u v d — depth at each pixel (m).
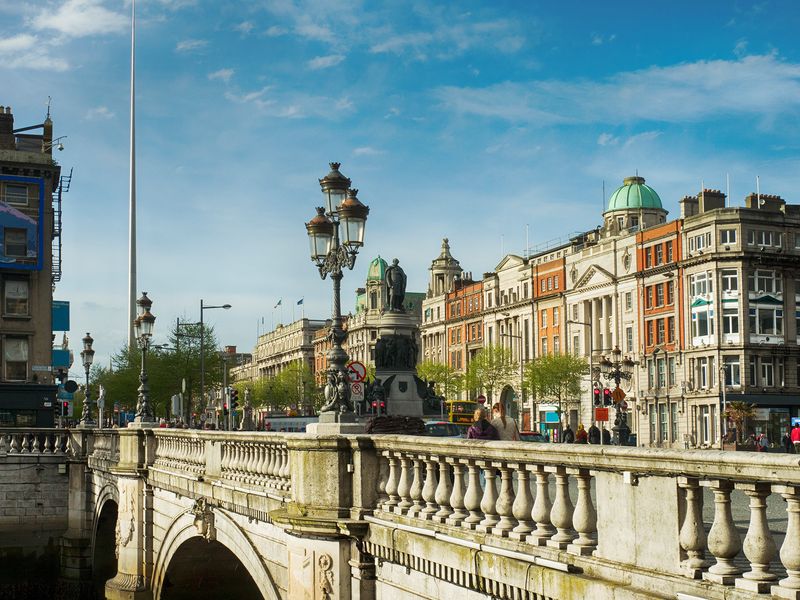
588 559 8.61
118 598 26.50
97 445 36.97
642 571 7.94
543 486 9.47
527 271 101.69
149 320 29.06
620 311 84.88
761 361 72.56
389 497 13.04
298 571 14.07
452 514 11.30
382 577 12.90
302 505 13.95
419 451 11.88
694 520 7.52
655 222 95.38
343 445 13.63
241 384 158.25
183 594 24.95
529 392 93.25
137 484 26.75
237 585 25.09
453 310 120.69
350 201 15.01
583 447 8.57
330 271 14.98
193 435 21.69
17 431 39.94
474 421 15.70
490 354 100.94
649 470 7.88
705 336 74.12
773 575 6.92
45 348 61.44
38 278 61.66
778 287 73.62
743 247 72.62
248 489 17.33
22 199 61.12
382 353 44.47
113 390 73.06
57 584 37.22
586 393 87.88
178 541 23.39
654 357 78.88
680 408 75.75
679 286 77.00
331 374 14.30
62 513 39.81
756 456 6.78
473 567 10.33
